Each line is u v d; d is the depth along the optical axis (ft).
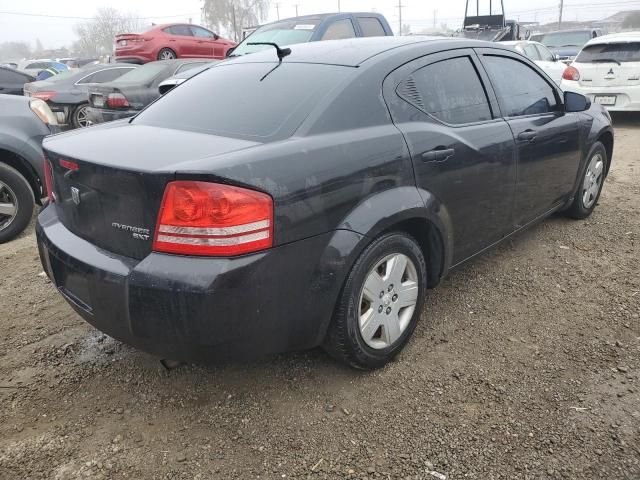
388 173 8.52
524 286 12.07
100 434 7.93
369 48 9.93
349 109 8.47
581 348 9.67
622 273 12.50
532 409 8.17
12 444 7.76
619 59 30.32
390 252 8.79
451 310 11.12
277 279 7.22
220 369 9.33
